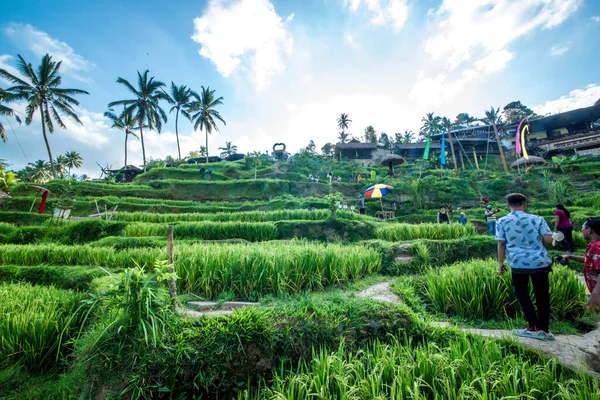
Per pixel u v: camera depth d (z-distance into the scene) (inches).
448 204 925.8
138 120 1713.8
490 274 203.3
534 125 1754.4
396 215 968.9
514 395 98.7
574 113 1583.4
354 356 127.3
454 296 196.5
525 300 152.6
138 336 124.6
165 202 1007.6
